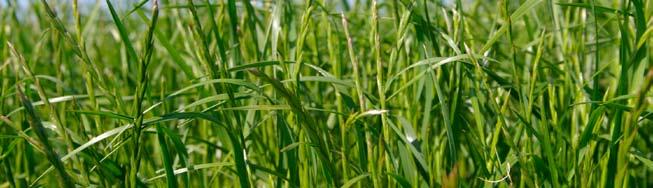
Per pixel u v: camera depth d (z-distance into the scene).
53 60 1.34
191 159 1.18
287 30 0.98
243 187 0.81
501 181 0.87
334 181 0.77
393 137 0.97
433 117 1.02
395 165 0.85
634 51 0.80
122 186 0.79
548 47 1.10
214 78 0.82
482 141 0.86
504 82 0.91
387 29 1.40
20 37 1.52
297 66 0.83
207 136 1.08
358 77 0.79
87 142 0.79
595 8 0.85
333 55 0.98
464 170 0.98
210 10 0.90
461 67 0.88
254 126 0.91
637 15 0.80
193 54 1.12
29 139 0.71
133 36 1.76
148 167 0.89
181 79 1.55
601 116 0.84
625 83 0.82
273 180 0.91
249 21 1.02
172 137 0.83
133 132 0.75
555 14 1.01
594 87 0.84
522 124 0.91
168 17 1.51
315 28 1.09
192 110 1.04
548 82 0.89
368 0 1.25
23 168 1.05
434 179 0.86
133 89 1.25
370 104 0.91
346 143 0.84
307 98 1.10
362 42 1.17
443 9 0.97
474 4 1.37
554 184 0.81
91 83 0.83
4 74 0.95
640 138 1.12
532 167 0.86
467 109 1.15
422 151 0.90
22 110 0.96
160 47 1.40
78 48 0.80
